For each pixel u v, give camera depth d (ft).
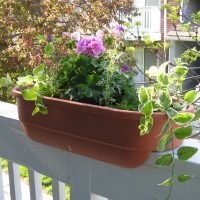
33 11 14.26
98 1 14.40
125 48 5.29
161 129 2.34
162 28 24.79
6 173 7.45
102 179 3.03
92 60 2.88
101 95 2.71
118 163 2.63
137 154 2.45
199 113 2.17
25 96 2.86
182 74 2.41
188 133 2.17
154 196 2.69
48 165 3.50
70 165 3.26
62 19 14.21
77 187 3.26
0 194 4.54
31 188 3.84
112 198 2.99
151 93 2.29
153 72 2.48
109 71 2.74
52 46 3.36
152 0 27.14
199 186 2.42
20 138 3.74
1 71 13.84
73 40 3.25
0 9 14.28
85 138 2.66
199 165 2.37
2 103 4.34
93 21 13.89
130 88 2.76
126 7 15.64
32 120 3.08
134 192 2.82
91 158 2.92
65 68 2.92
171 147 2.51
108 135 2.48
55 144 3.07
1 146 4.03
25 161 3.76
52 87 2.95
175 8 7.91
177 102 2.45
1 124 3.92
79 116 2.63
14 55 13.52
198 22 7.91
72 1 14.35
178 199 2.55
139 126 2.22
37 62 10.32
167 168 2.55
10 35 14.35
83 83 2.82
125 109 2.54
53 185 3.56
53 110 2.83
